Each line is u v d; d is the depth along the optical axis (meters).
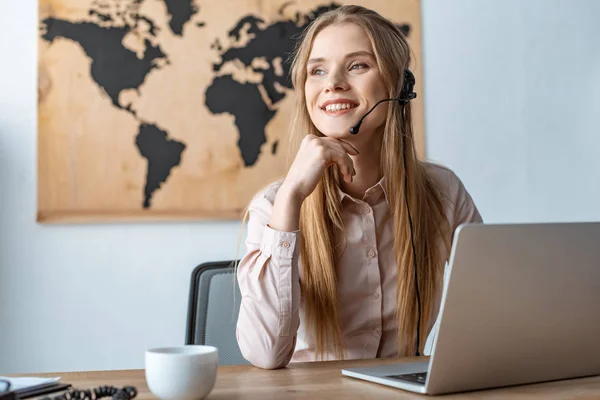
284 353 1.11
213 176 2.33
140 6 2.32
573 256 0.81
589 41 2.60
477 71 2.54
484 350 0.80
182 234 2.31
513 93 2.57
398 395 0.80
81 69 2.28
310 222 1.33
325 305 1.30
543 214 2.57
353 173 1.22
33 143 2.25
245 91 2.37
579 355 0.89
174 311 2.29
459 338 0.77
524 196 2.56
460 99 2.52
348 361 1.11
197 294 1.66
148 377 0.76
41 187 2.23
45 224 2.24
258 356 1.10
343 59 1.30
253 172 2.36
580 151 2.61
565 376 0.90
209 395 0.80
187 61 2.34
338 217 1.34
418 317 1.34
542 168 2.58
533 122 2.58
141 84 2.31
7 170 2.23
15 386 0.81
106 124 2.28
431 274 1.38
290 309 1.13
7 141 2.23
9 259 2.21
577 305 0.84
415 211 1.37
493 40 2.56
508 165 2.55
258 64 2.38
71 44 2.28
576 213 2.59
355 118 1.30
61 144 2.25
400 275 1.35
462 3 2.54
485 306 0.77
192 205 2.31
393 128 1.34
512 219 2.55
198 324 1.63
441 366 0.78
